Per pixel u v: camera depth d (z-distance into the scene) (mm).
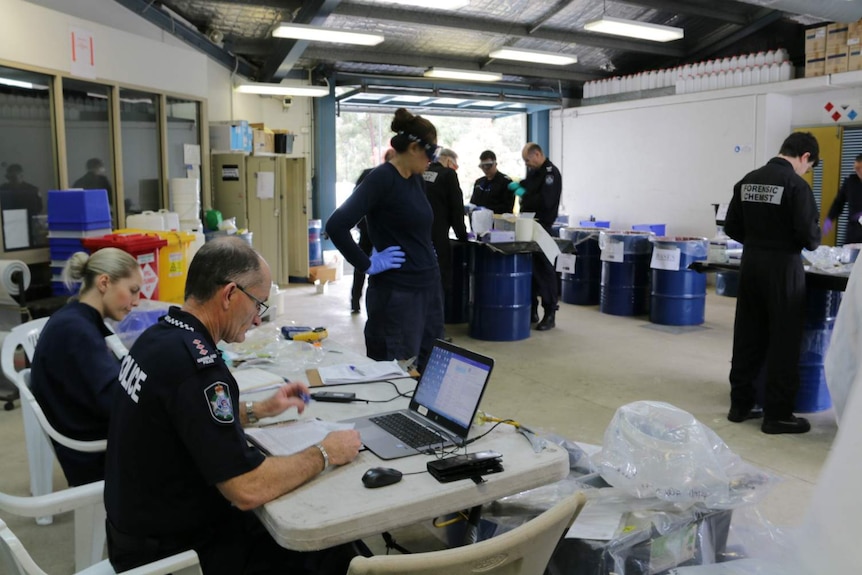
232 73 8742
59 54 5098
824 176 8664
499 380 4746
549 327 6367
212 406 1438
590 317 6961
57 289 4727
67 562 2498
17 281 4230
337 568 1668
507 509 1925
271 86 8734
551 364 5156
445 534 2137
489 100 11352
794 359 3645
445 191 5152
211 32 8016
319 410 2037
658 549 1773
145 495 1491
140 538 1517
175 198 6613
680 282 6434
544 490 1951
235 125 7992
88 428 2299
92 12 5570
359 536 1394
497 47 9914
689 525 1822
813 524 706
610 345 5746
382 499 1455
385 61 9773
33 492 2666
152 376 1455
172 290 4930
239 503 1426
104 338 2424
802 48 9203
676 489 1853
